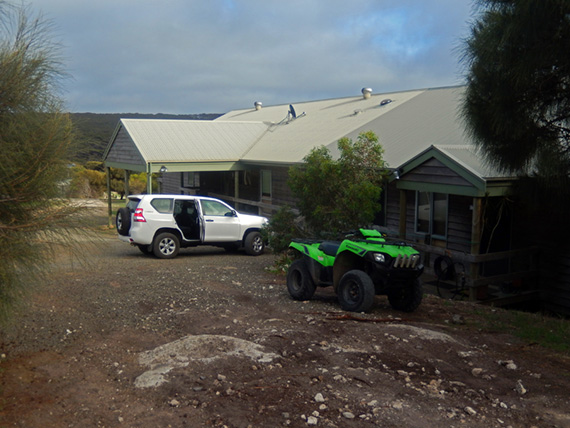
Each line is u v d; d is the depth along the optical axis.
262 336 6.49
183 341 6.11
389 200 14.94
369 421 4.37
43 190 4.75
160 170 20.17
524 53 6.81
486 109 7.54
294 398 4.77
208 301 8.65
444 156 11.38
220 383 5.07
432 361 5.81
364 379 5.23
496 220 12.55
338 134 18.95
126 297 8.80
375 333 6.69
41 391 5.02
